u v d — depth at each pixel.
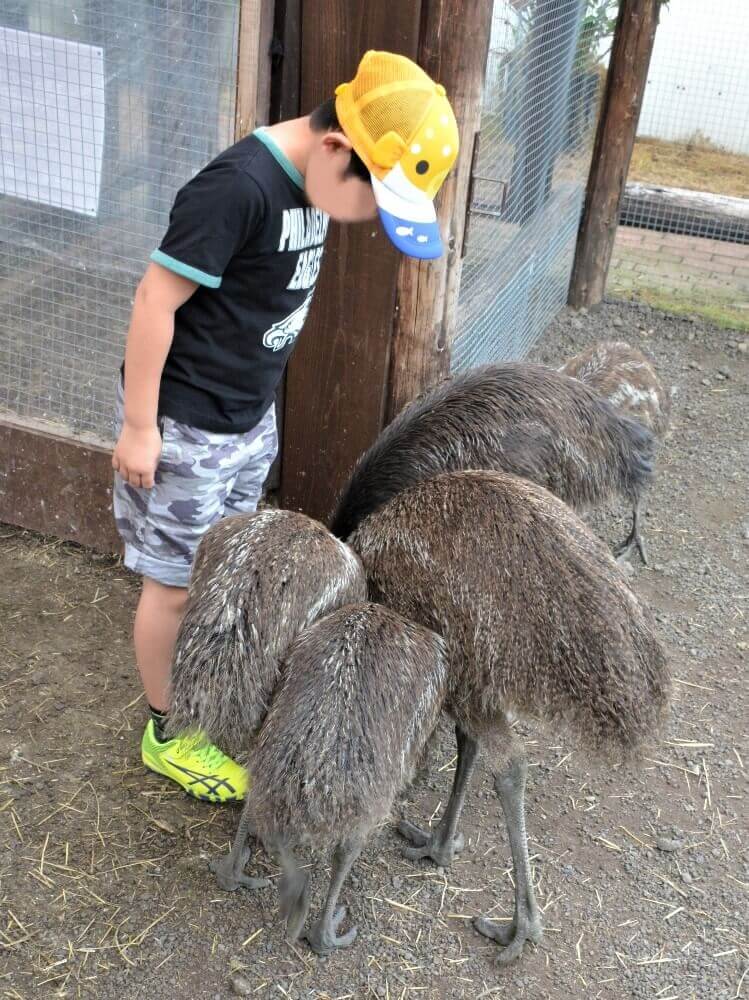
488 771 3.26
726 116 9.15
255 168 2.35
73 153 3.60
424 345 3.72
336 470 3.97
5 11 3.46
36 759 3.13
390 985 2.57
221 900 2.75
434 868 2.90
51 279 3.80
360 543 2.57
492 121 4.38
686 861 2.99
